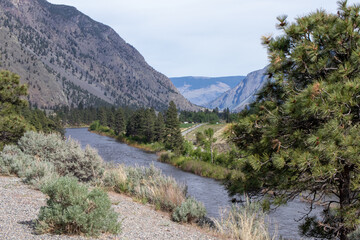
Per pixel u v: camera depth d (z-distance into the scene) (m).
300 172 7.80
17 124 20.92
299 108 6.94
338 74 7.48
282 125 8.01
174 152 55.88
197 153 52.16
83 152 14.68
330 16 8.17
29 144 16.81
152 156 57.88
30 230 5.88
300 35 8.31
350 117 6.70
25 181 11.07
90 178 14.48
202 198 22.59
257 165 7.77
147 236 7.06
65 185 6.30
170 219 10.00
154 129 87.19
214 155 45.09
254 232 8.38
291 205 19.73
